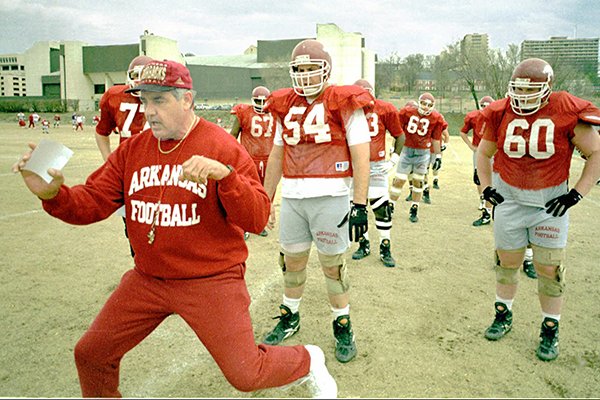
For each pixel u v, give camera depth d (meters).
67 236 7.58
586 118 3.56
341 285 3.79
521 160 3.84
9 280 5.55
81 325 4.40
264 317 4.63
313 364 2.72
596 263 6.43
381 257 6.40
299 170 3.72
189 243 2.53
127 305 2.62
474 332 4.34
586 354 3.96
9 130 43.75
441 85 57.78
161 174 2.54
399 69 79.00
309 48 3.60
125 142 2.75
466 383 3.49
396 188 8.95
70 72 70.62
